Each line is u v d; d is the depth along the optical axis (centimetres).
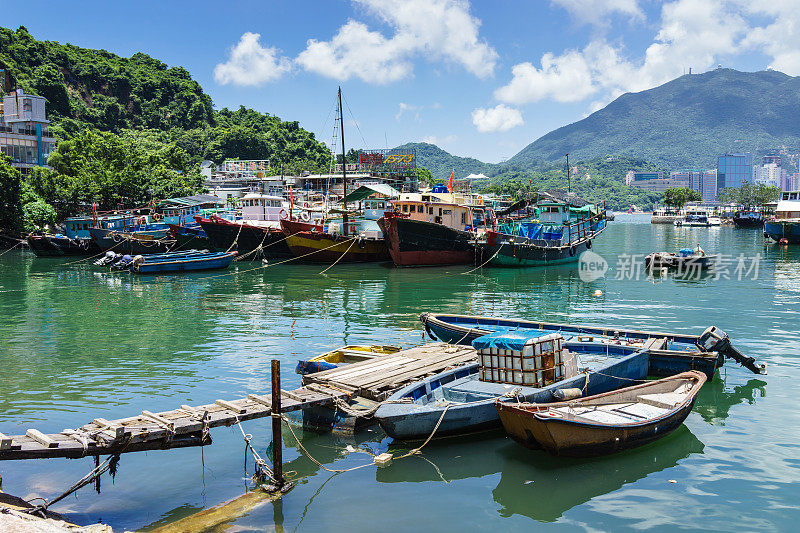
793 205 9850
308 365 1925
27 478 1339
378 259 6031
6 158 7869
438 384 1725
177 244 6500
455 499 1263
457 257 5534
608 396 1556
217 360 2258
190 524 1153
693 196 19588
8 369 2134
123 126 19112
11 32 17262
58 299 3738
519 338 1619
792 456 1445
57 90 16362
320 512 1208
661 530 1141
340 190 10350
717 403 1792
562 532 1135
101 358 2288
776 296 3728
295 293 3991
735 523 1164
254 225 6141
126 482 1330
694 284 4325
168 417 1360
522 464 1427
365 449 1510
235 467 1409
